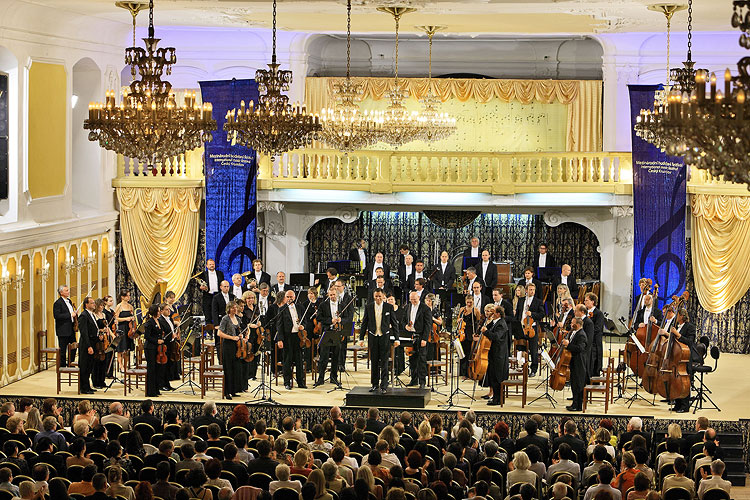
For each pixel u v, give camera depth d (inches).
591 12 881.5
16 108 832.3
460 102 1200.8
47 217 889.5
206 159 980.6
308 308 813.9
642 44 1115.3
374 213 1157.1
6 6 794.2
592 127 1160.8
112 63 1015.0
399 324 771.4
